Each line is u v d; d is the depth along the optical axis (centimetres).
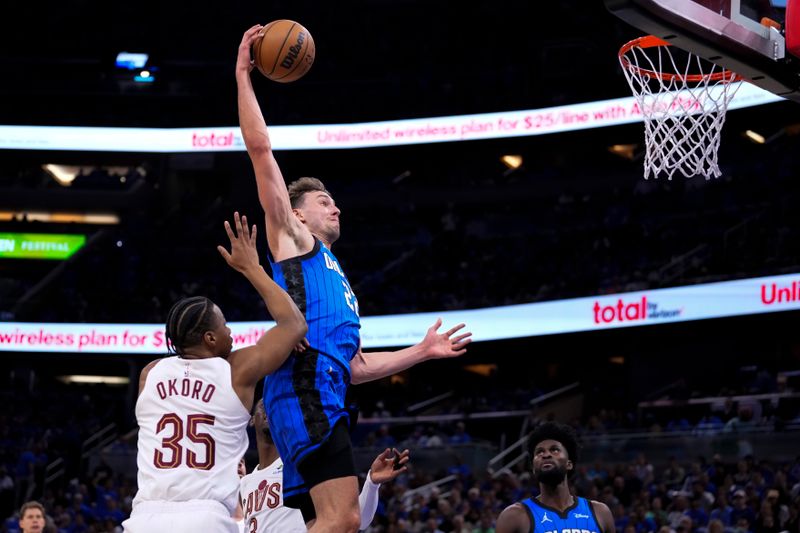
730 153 2414
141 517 345
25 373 2473
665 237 2259
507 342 2116
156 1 2778
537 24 2664
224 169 2684
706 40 523
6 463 1984
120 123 2523
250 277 368
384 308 2222
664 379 2134
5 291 2581
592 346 2156
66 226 2672
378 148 2528
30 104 2664
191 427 353
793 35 556
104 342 2242
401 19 2811
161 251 2612
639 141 2336
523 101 2473
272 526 496
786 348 2039
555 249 2412
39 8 2733
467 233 2605
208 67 2694
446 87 2620
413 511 1401
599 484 1449
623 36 2512
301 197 422
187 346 364
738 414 1661
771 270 1783
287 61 410
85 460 1975
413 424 2030
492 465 1756
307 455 365
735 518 1242
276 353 359
